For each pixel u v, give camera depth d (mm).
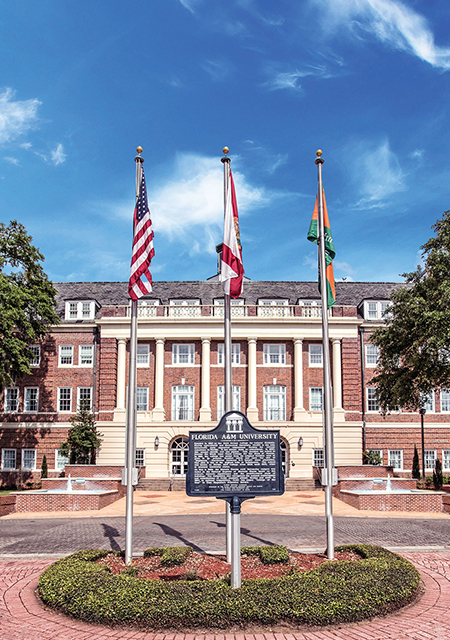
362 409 42406
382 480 30469
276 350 42250
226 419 11070
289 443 39844
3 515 25172
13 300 34406
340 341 41812
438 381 31172
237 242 14289
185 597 9391
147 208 14555
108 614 9336
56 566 11758
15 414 42562
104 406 40812
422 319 27672
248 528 20250
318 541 17312
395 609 10062
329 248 15953
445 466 41906
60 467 41906
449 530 20094
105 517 24219
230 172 14617
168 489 37438
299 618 9109
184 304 44125
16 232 37062
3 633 9094
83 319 44062
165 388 41531
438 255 28891
